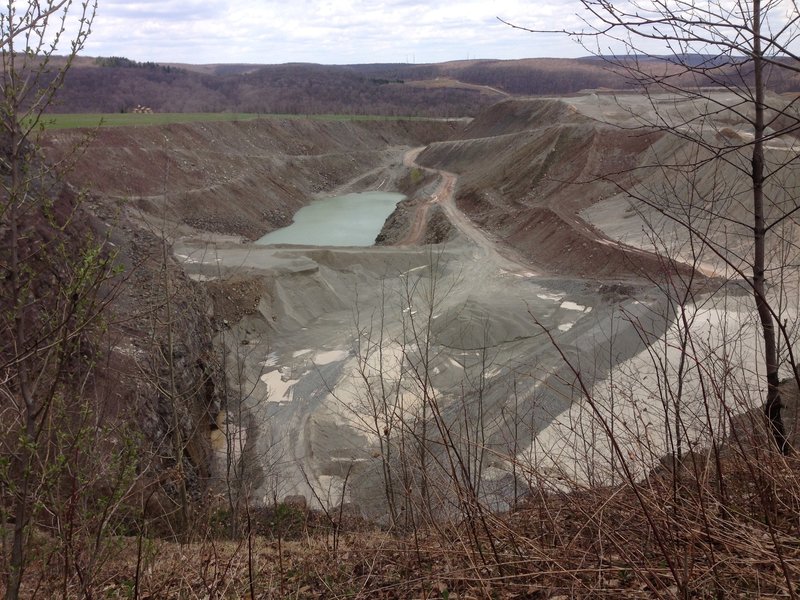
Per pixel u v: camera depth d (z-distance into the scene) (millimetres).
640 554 4121
